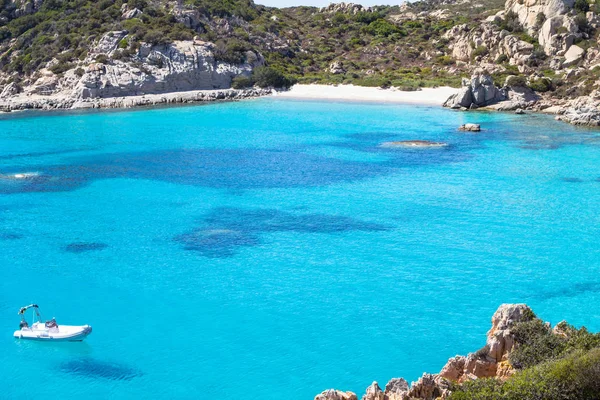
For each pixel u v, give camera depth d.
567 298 52.06
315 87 174.62
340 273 57.38
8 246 64.31
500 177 88.69
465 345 45.53
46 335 46.81
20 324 47.94
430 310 50.44
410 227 68.88
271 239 65.69
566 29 164.75
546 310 50.12
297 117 139.62
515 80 149.88
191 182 88.38
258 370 42.91
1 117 143.62
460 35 193.62
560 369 30.31
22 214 74.56
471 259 60.00
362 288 54.31
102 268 58.91
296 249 62.94
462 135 118.00
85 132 125.75
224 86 173.88
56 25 184.38
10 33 188.75
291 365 43.47
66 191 84.38
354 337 46.75
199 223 70.94
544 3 174.50
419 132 121.44
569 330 36.31
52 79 164.12
